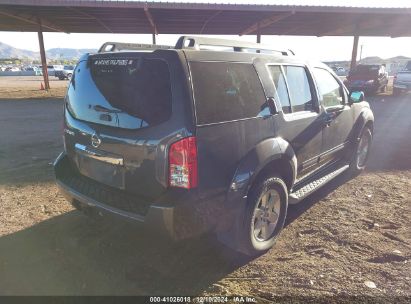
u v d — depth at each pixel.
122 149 3.06
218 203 3.03
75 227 4.15
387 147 8.09
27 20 21.42
